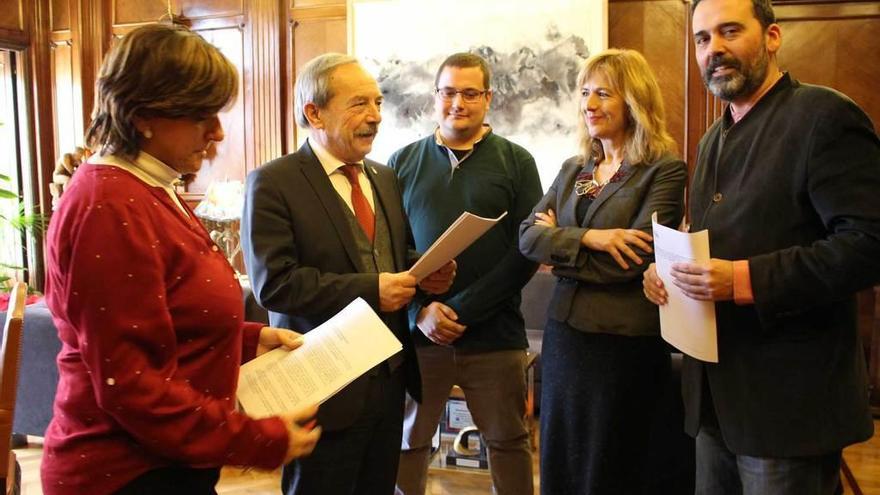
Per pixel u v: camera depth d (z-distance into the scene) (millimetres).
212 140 1248
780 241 1574
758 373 1598
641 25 4527
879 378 4059
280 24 5250
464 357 2428
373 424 1896
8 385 1463
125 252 1089
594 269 1958
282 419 1229
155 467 1171
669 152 2008
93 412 1146
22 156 5828
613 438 1945
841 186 1467
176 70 1143
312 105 1917
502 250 2439
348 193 1987
